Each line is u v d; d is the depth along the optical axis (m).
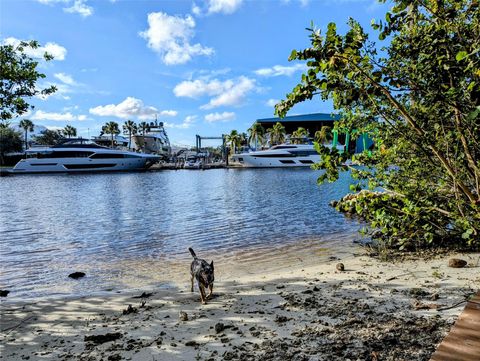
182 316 5.86
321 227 17.05
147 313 6.38
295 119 103.06
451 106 3.93
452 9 3.83
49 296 8.30
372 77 3.92
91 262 11.84
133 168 88.56
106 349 4.86
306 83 3.75
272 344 4.53
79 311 6.89
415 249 10.12
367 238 13.53
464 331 2.74
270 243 13.87
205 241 14.68
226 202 28.86
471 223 5.00
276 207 25.06
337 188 39.38
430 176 5.96
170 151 167.12
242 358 4.22
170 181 58.91
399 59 4.34
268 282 7.98
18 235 17.30
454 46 3.81
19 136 114.19
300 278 8.08
